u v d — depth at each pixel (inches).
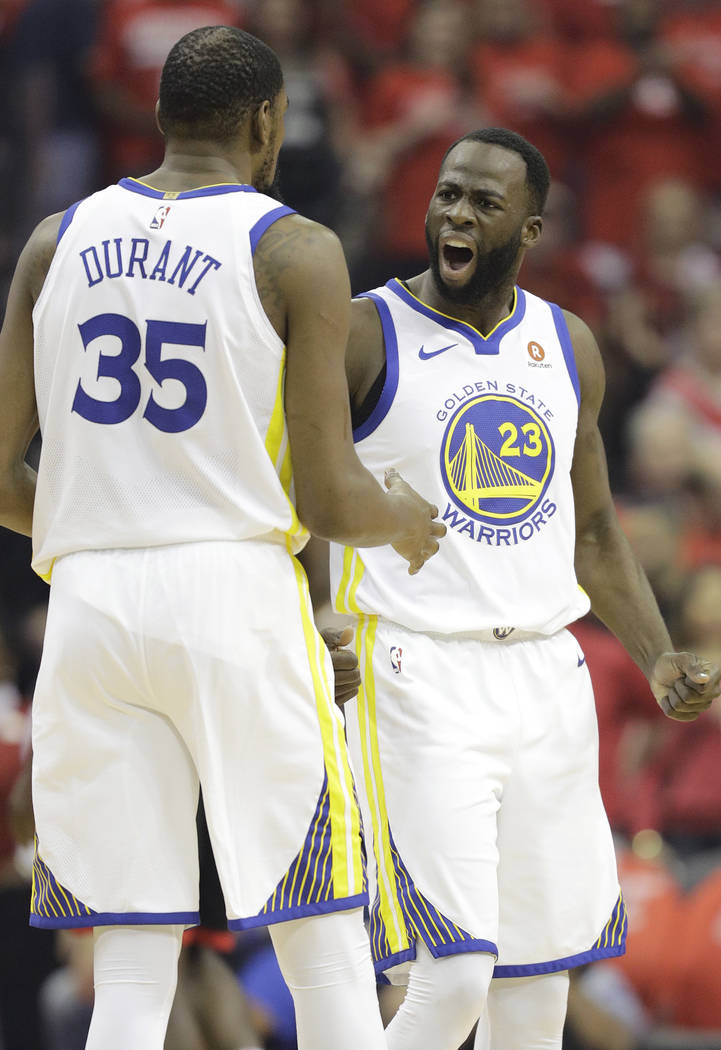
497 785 479.8
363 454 491.5
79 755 398.6
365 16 1358.3
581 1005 731.4
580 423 523.5
